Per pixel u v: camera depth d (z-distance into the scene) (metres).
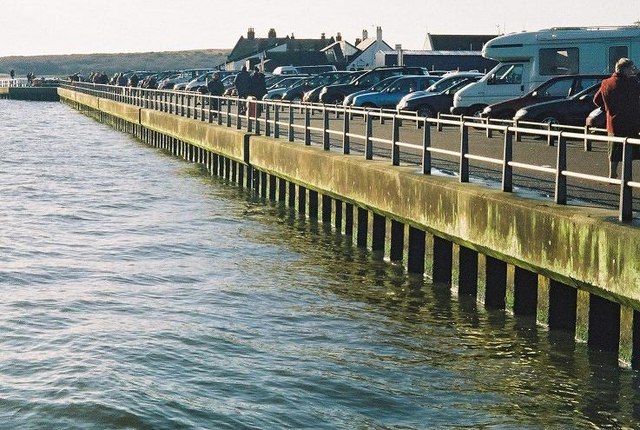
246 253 26.16
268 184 35.28
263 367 15.64
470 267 20.00
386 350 16.80
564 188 16.30
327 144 28.61
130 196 38.84
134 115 68.94
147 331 17.72
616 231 14.03
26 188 41.66
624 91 18.86
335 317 19.08
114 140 71.00
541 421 13.50
